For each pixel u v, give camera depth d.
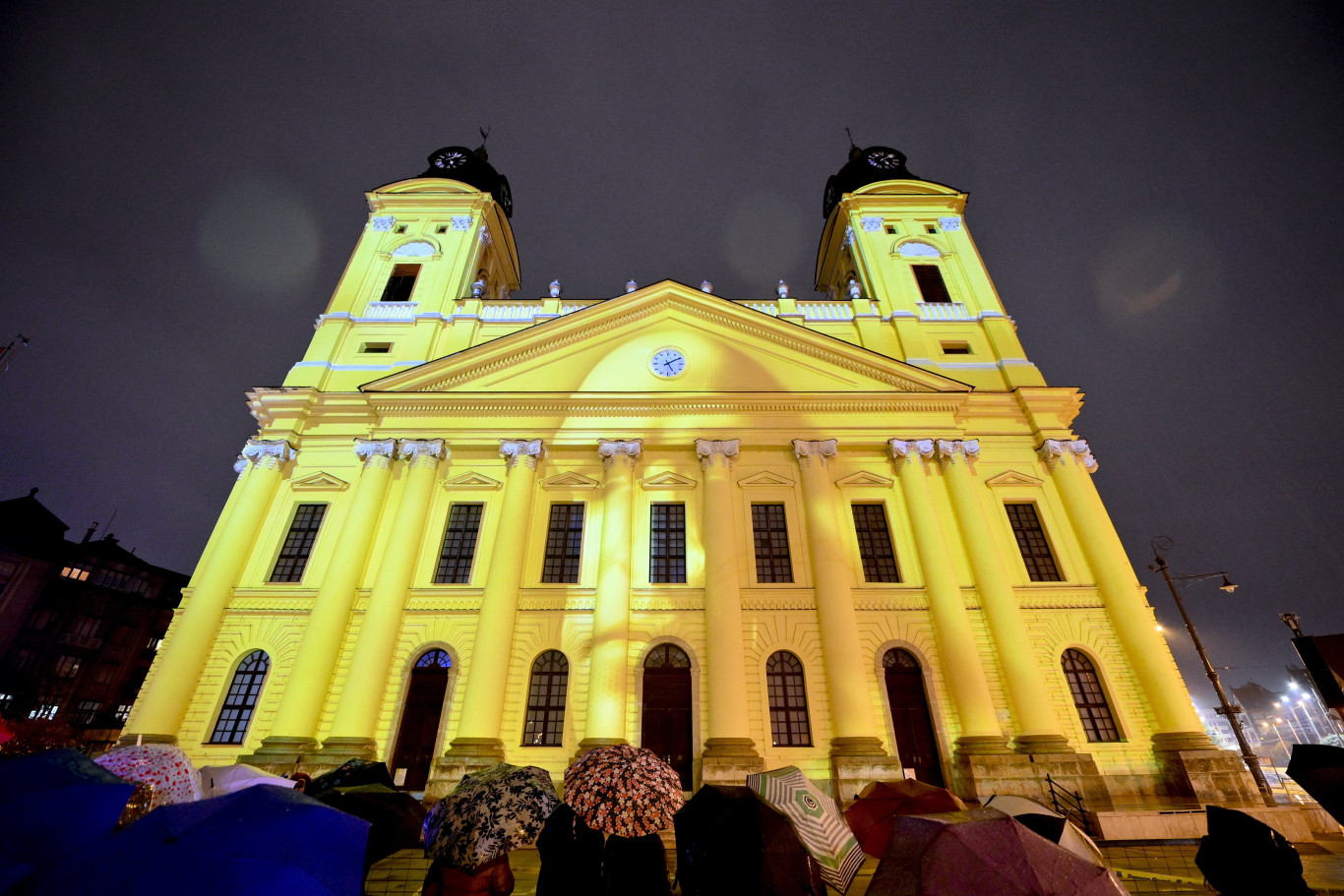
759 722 16.98
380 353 24.00
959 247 27.16
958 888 3.99
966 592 18.92
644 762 6.01
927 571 18.83
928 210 28.56
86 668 40.50
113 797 4.01
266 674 17.81
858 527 20.27
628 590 18.41
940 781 16.52
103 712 41.00
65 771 4.25
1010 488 20.81
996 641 17.95
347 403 22.08
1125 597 18.50
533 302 25.28
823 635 17.86
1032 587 19.06
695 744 16.69
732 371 22.39
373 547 19.47
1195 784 15.58
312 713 16.61
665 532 19.98
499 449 21.06
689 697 17.45
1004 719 17.16
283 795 4.18
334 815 4.09
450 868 5.44
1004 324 24.53
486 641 17.38
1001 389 22.98
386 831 6.64
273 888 3.46
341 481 20.58
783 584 18.88
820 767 16.38
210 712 17.12
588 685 17.25
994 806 5.93
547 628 18.19
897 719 17.36
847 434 21.17
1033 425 21.81
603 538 19.16
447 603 18.56
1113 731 17.27
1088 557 19.45
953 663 17.38
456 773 15.46
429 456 20.56
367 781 8.35
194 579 19.19
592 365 22.53
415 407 21.47
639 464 21.03
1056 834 5.06
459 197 28.31
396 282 26.16
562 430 21.11
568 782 5.89
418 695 17.53
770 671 17.88
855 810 7.68
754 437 21.03
